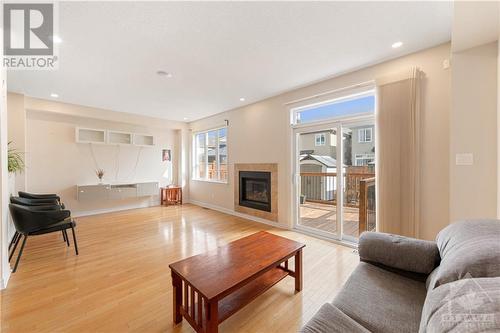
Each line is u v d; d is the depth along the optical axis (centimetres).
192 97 416
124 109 504
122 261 265
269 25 206
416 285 138
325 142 350
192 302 152
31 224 255
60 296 196
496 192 199
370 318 110
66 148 485
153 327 160
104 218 471
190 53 254
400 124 258
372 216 318
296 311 177
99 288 208
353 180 324
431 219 245
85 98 419
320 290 205
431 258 140
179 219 462
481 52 205
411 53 256
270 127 421
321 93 337
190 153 655
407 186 255
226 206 532
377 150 275
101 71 298
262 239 222
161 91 381
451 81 219
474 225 123
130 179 577
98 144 527
